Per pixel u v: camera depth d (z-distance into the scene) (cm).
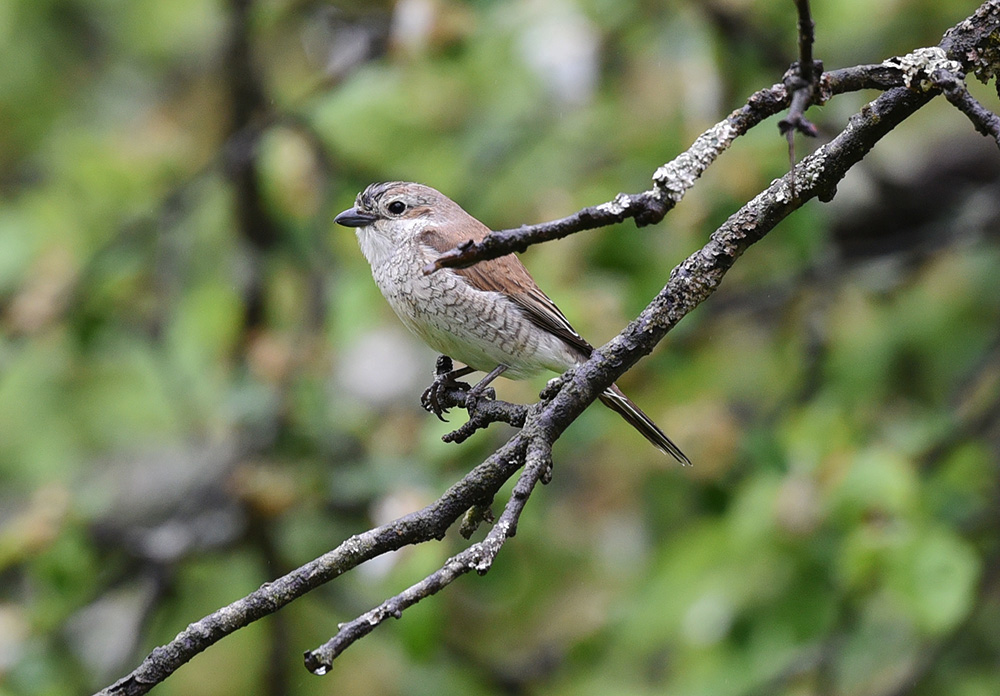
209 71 1341
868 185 1188
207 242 1210
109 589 1084
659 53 1086
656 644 1059
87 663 1141
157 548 1078
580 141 1158
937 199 1198
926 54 458
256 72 1196
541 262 1008
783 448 952
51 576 1007
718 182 949
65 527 1016
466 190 1159
